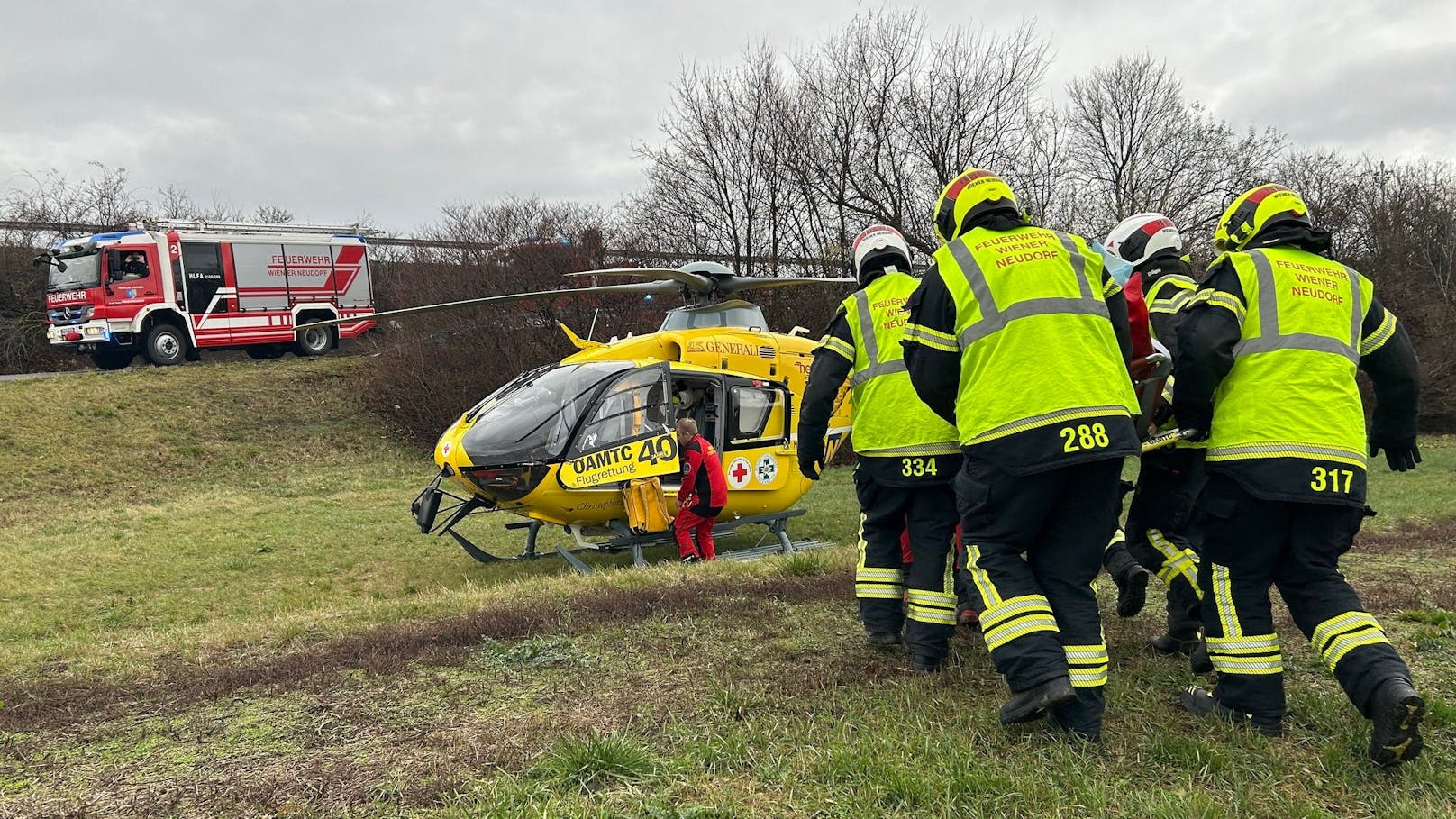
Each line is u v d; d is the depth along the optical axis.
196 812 2.89
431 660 4.42
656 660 4.37
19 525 13.05
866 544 4.47
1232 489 3.36
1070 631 3.31
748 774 3.04
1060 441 3.11
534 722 3.57
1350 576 6.38
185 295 21.92
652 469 9.25
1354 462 3.27
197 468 17.17
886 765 3.01
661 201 26.31
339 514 14.09
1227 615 3.43
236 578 10.27
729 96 26.31
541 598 5.98
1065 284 3.28
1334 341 3.36
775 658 4.37
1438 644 4.41
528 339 21.48
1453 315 28.94
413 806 2.88
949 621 4.12
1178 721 3.49
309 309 23.88
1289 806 2.79
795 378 10.50
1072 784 2.92
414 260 25.62
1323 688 3.89
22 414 17.62
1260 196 3.64
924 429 4.08
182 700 3.96
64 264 21.33
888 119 26.64
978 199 3.49
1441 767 3.08
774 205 26.36
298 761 3.26
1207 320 3.34
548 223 24.22
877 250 4.52
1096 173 29.00
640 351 9.82
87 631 8.16
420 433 19.94
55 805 2.96
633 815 2.75
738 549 11.52
